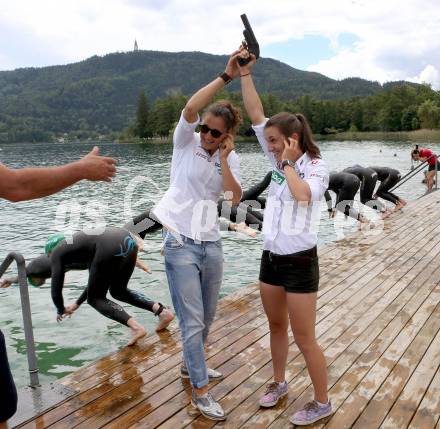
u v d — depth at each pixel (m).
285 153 2.83
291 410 3.24
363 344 4.24
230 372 3.78
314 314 2.99
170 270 3.16
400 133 114.44
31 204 17.91
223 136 3.07
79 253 4.69
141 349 4.27
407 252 7.59
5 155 60.72
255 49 3.24
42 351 5.51
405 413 3.17
